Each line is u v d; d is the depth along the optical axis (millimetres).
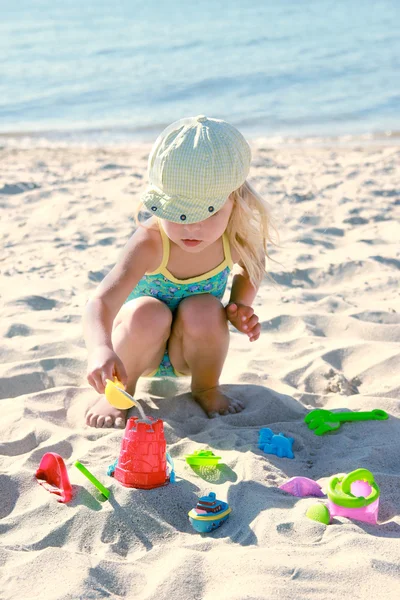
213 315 3162
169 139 2844
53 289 4828
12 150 9859
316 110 11844
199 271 3219
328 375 3645
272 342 4020
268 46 18562
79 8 31578
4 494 2594
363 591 2002
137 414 3258
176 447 2938
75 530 2365
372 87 13359
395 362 3732
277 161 8766
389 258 5312
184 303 3219
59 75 15430
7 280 5043
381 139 10016
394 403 3320
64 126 11312
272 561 2113
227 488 2592
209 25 23578
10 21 26938
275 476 2666
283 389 3496
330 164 8492
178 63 16406
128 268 3072
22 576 2100
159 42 19906
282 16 25656
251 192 3139
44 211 6816
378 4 28891
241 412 3279
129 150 9789
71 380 3615
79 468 2529
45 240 5992
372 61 15930
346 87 13445
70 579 2072
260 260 3336
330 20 24062
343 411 3271
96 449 2877
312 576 2057
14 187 7613
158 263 3170
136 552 2303
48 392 3395
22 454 2926
